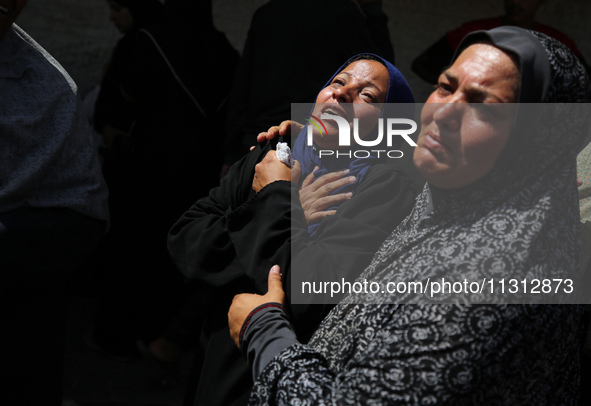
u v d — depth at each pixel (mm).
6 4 1674
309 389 1027
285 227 1415
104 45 4906
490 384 937
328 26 2840
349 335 1069
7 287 1671
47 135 1763
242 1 5000
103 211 1918
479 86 995
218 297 1574
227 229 1492
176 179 3330
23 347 1792
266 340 1172
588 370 2131
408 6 5195
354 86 1597
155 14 3906
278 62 2865
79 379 3045
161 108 3316
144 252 3273
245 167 1671
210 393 1489
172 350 3037
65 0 4773
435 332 947
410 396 937
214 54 3426
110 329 3254
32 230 1695
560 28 5457
